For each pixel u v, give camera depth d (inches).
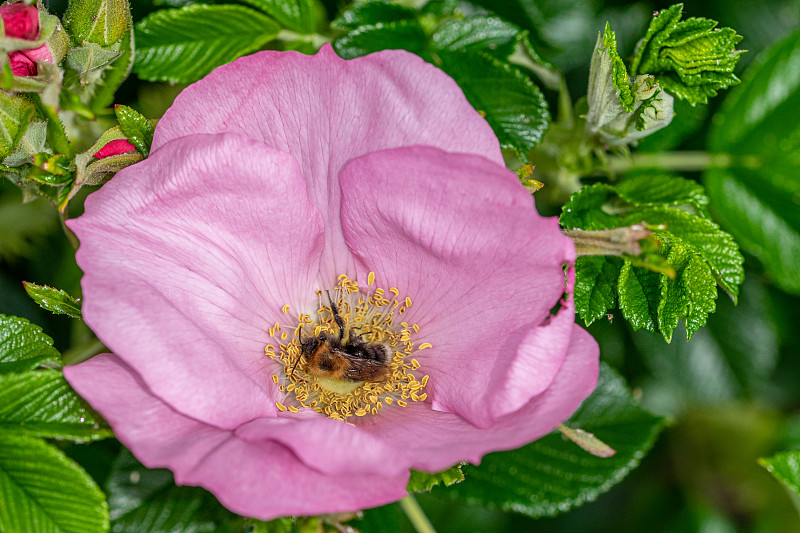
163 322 13.0
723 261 14.3
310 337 14.0
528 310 13.3
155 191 13.3
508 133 14.6
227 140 13.2
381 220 13.6
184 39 14.7
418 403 13.9
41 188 14.0
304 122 13.6
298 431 12.9
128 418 12.9
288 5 14.7
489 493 14.9
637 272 14.0
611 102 14.3
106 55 13.8
